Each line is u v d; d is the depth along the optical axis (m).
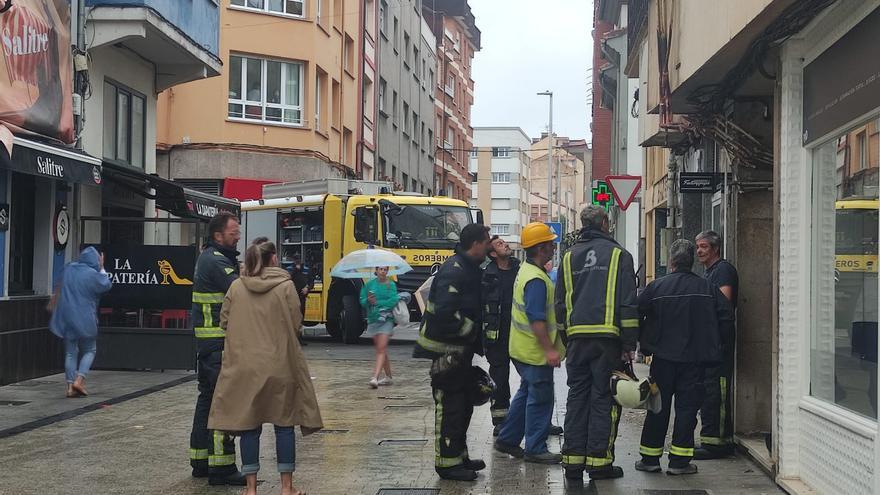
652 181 23.19
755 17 6.98
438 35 62.16
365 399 12.17
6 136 10.58
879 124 5.83
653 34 11.88
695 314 7.82
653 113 12.25
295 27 30.75
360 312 20.34
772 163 9.52
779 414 7.50
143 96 18.05
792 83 7.38
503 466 8.20
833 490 6.52
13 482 7.50
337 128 34.66
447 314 7.55
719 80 9.43
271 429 10.15
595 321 7.52
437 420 7.71
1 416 10.55
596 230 7.81
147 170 18.23
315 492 7.27
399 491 7.30
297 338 7.14
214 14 18.98
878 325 5.78
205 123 29.05
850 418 6.26
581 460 7.62
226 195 29.09
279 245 22.48
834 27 6.53
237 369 6.96
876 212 5.86
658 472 7.95
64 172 12.23
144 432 9.66
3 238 12.87
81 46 14.66
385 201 20.41
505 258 9.40
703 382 7.92
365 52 39.50
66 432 9.66
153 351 14.46
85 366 12.09
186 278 14.46
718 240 8.95
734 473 7.96
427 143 55.94
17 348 13.16
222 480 7.52
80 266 12.08
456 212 21.14
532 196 122.50
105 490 7.27
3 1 11.73
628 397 7.35
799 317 7.36
